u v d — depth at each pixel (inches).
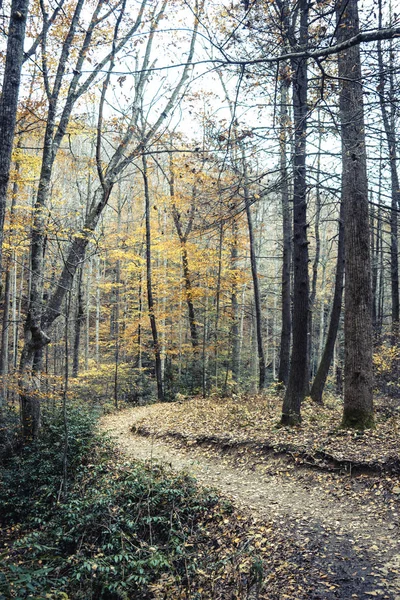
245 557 227.5
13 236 474.0
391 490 277.1
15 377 475.8
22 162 498.9
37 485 389.1
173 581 227.3
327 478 318.3
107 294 1338.6
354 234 381.4
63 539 281.6
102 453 438.0
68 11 467.8
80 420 466.6
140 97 455.5
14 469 416.5
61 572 256.2
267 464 369.7
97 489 344.2
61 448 422.6
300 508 281.4
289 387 439.2
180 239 778.2
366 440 349.4
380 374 657.0
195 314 957.8
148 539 283.4
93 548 275.4
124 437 546.6
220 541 259.3
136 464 380.5
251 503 297.4
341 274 610.5
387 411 502.9
